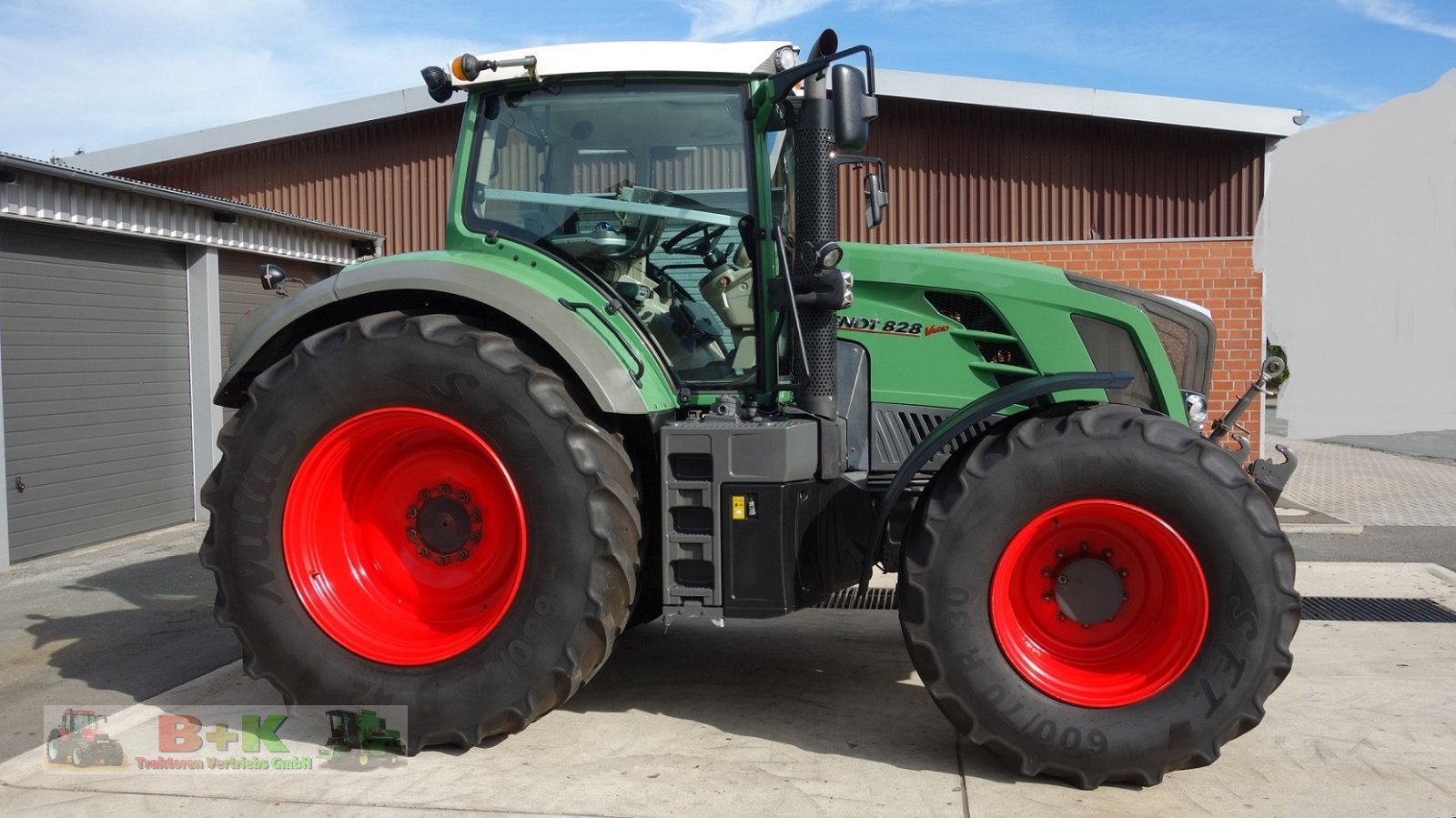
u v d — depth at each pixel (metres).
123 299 7.43
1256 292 9.51
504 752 3.34
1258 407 9.66
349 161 10.56
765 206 3.56
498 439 3.25
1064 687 3.07
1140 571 3.15
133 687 4.14
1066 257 9.74
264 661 3.42
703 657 4.42
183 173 10.95
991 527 3.05
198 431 8.20
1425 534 7.70
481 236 3.73
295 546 3.44
